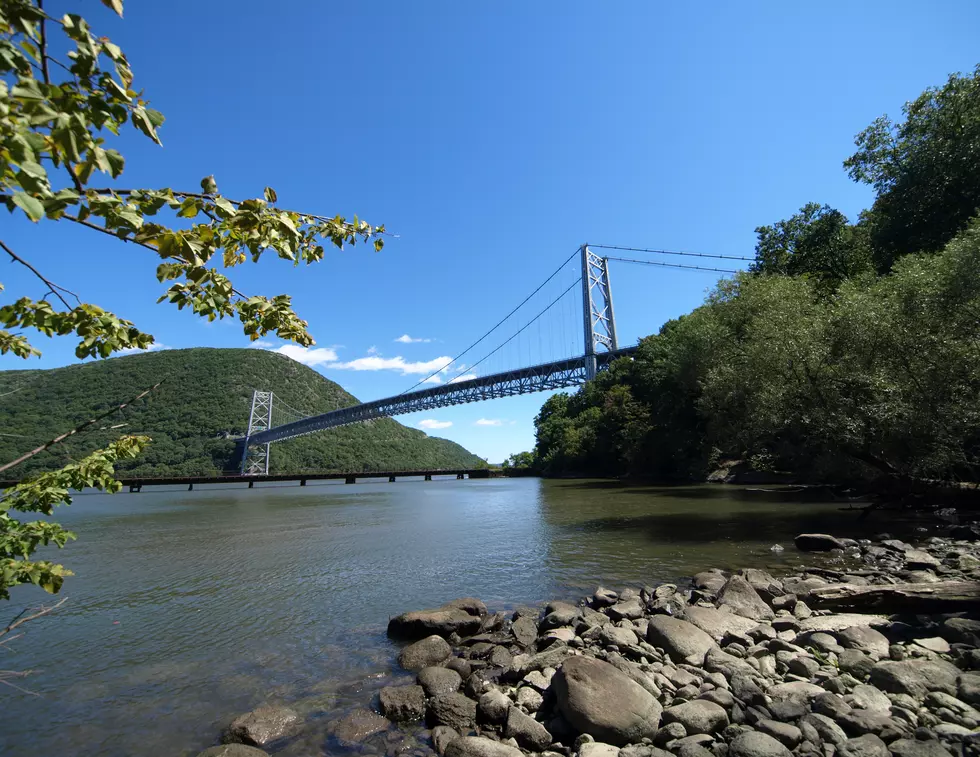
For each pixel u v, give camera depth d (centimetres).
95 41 184
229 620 928
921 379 1520
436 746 500
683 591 1006
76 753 507
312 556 1554
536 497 3691
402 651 739
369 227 324
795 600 850
